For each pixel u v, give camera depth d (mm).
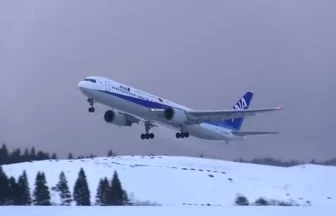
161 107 191375
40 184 184375
